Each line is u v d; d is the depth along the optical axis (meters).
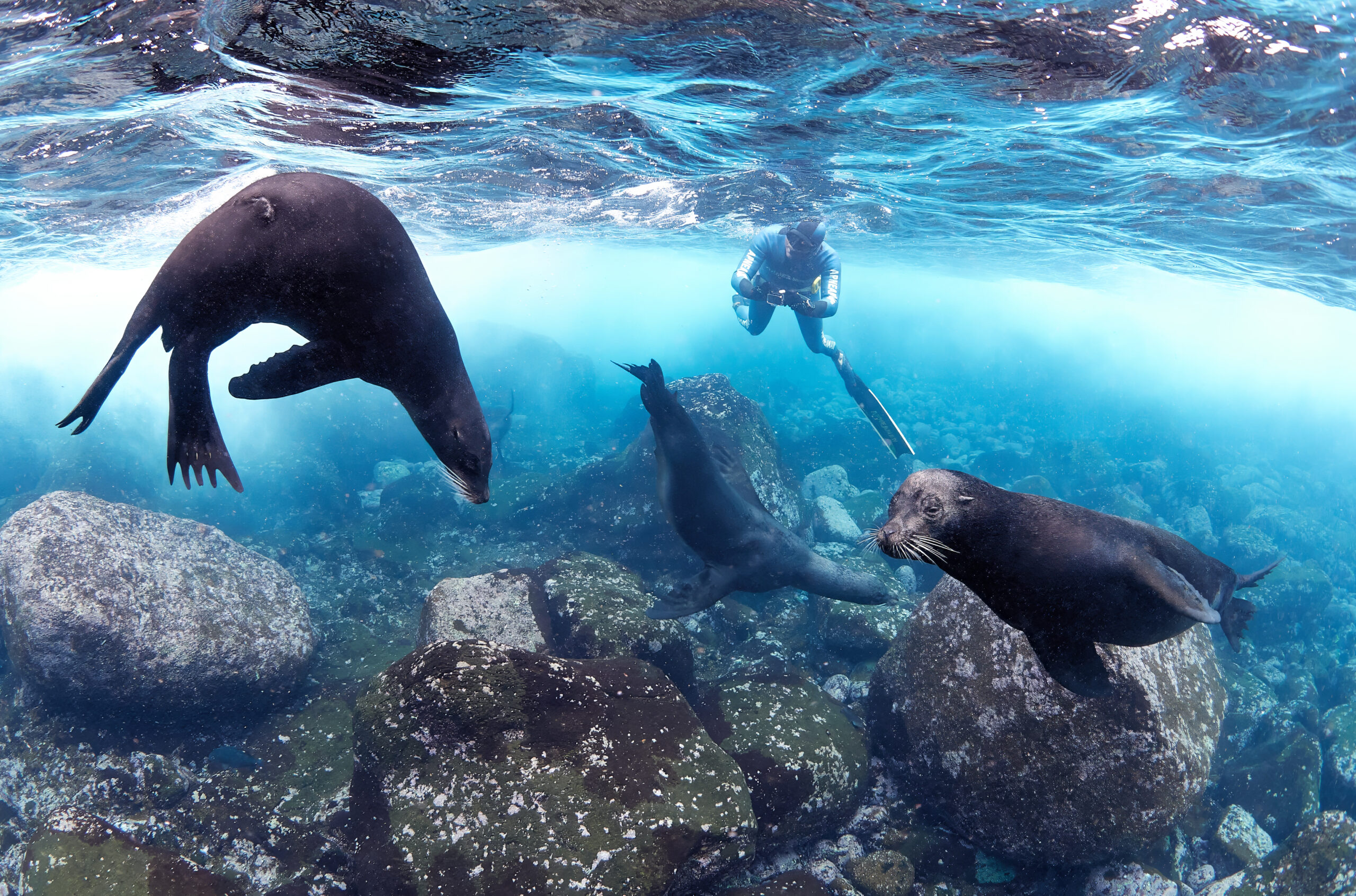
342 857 6.08
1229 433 29.47
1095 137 7.60
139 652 7.12
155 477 13.40
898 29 5.18
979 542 2.93
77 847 5.08
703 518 7.06
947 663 6.64
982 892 6.22
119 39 4.88
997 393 34.94
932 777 6.59
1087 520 3.09
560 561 8.86
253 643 7.86
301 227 2.08
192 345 2.18
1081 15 4.92
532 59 5.64
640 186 11.82
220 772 7.25
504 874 4.93
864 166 9.84
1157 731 5.75
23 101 5.92
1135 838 5.82
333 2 4.56
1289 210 9.46
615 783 5.39
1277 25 4.81
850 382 11.78
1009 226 13.91
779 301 11.17
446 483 13.75
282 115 7.00
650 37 5.25
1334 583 16.33
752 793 6.23
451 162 9.50
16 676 8.12
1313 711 9.37
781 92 6.71
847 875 6.19
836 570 7.47
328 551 12.14
